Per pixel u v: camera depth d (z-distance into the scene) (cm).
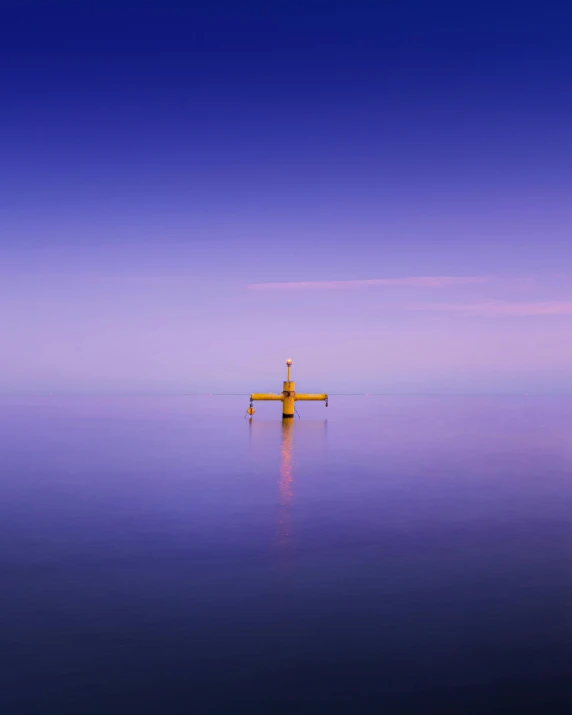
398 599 1421
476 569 1645
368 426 7425
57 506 2478
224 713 940
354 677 1052
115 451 4531
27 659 1112
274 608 1362
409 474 3400
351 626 1265
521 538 1983
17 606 1370
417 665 1095
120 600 1407
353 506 2498
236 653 1140
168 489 2873
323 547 1864
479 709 955
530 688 1018
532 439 5712
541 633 1234
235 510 2412
